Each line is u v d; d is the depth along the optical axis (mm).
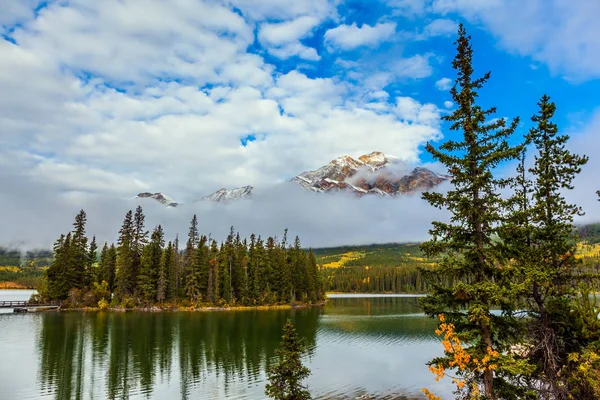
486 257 18594
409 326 82750
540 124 24016
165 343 61031
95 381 41188
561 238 22406
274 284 130625
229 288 120875
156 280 112500
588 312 20781
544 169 23859
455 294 18672
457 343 18062
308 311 114938
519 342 20000
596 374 18234
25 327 74688
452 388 39250
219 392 37906
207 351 55625
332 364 49250
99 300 109625
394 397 36719
